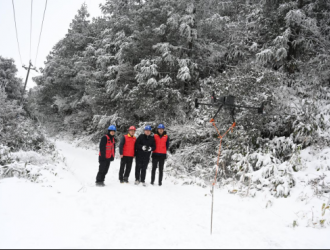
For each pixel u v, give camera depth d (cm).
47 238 313
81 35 2170
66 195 496
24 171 620
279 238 377
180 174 842
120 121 1353
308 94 882
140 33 1234
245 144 767
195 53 1275
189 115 1073
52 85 2267
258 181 642
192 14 1158
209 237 368
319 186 541
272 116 799
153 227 389
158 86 1184
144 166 665
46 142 1059
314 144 692
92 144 1614
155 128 1112
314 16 1019
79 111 1933
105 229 362
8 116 1050
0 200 427
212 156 839
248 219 460
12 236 309
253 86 803
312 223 425
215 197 602
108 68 1376
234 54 1286
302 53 1030
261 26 1107
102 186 609
